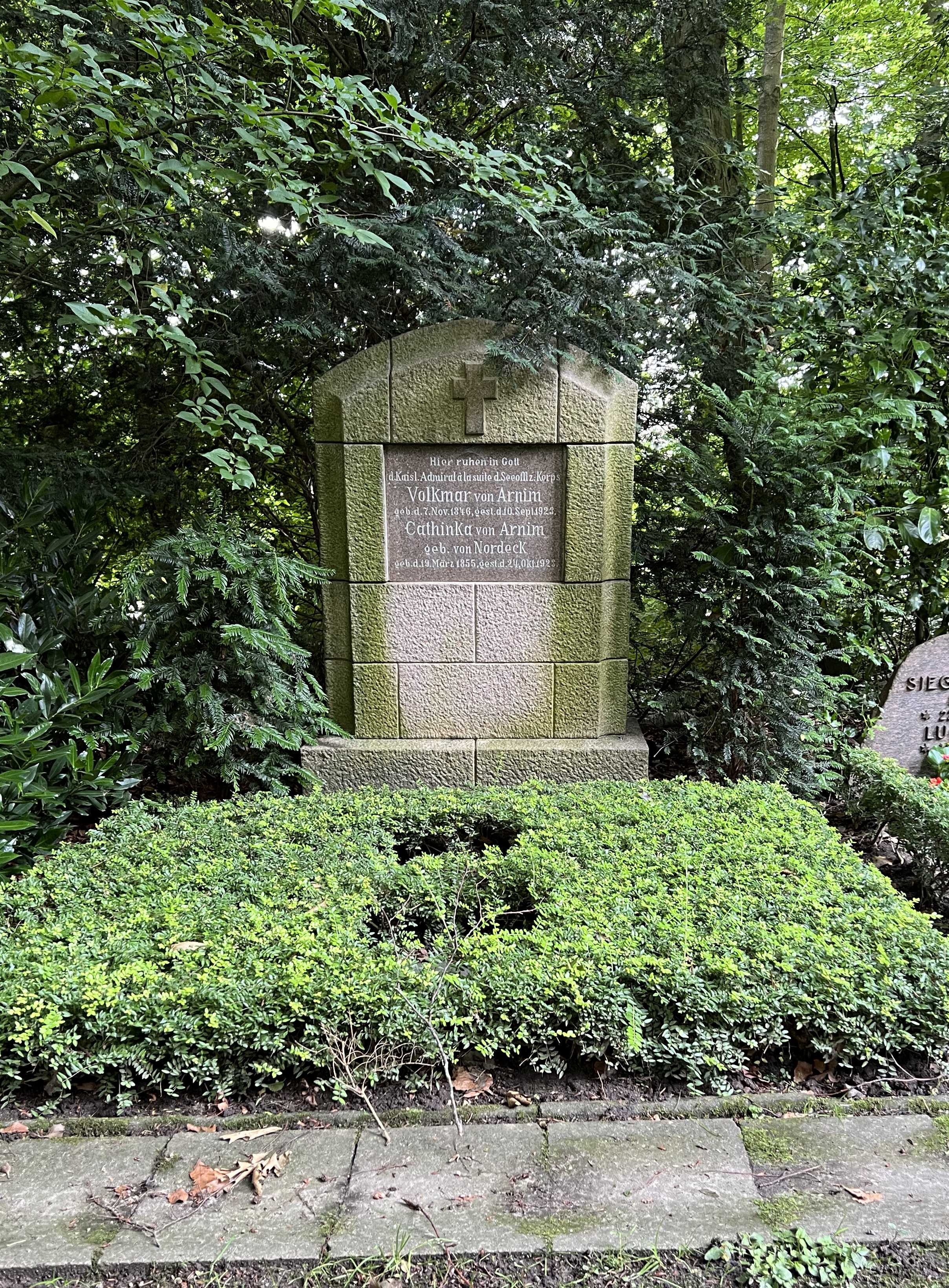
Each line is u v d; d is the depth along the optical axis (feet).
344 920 8.57
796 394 15.57
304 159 11.08
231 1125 6.82
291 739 12.58
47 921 8.59
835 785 14.42
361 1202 5.90
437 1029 7.25
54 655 12.36
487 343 12.54
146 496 15.02
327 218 10.36
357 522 13.41
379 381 12.94
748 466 13.05
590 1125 6.70
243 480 11.29
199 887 9.34
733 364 15.52
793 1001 7.41
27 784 10.73
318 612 19.36
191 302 11.41
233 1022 7.11
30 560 12.53
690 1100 7.10
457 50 14.12
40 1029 7.03
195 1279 5.38
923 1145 6.47
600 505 13.30
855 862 10.02
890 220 14.46
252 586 12.16
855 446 15.16
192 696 12.16
